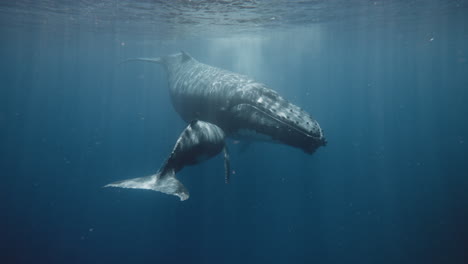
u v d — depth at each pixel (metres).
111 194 25.03
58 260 20.02
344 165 31.28
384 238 21.91
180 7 18.44
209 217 20.44
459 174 30.08
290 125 6.80
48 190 27.03
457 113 66.06
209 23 24.28
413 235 22.23
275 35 33.00
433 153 36.34
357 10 21.53
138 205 23.41
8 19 25.09
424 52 55.91
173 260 18.98
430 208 25.03
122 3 17.75
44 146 38.66
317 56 62.19
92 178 27.83
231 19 22.59
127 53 53.56
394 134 45.69
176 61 14.50
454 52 56.38
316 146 6.54
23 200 25.97
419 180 29.33
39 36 35.16
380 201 25.64
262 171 23.78
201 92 9.68
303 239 20.80
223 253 19.33
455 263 19.69
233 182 21.28
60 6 19.34
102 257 19.55
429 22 27.78
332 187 26.61
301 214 22.41
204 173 20.95
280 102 7.64
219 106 8.75
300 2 18.28
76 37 35.00
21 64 79.50
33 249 20.97
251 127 7.63
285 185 24.16
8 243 21.59
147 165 28.45
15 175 29.94
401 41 41.66
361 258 19.98
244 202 21.25
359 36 36.22
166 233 20.67
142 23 24.42
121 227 22.00
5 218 23.66
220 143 6.79
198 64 11.96
